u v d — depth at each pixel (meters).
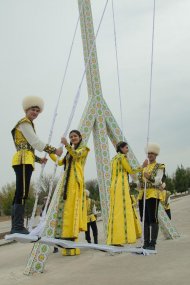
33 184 35.53
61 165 7.84
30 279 7.49
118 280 6.06
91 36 11.86
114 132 11.80
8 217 56.03
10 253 14.11
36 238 5.29
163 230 11.28
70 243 5.67
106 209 11.34
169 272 6.14
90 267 7.66
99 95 11.70
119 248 6.75
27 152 5.48
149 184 8.82
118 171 8.91
